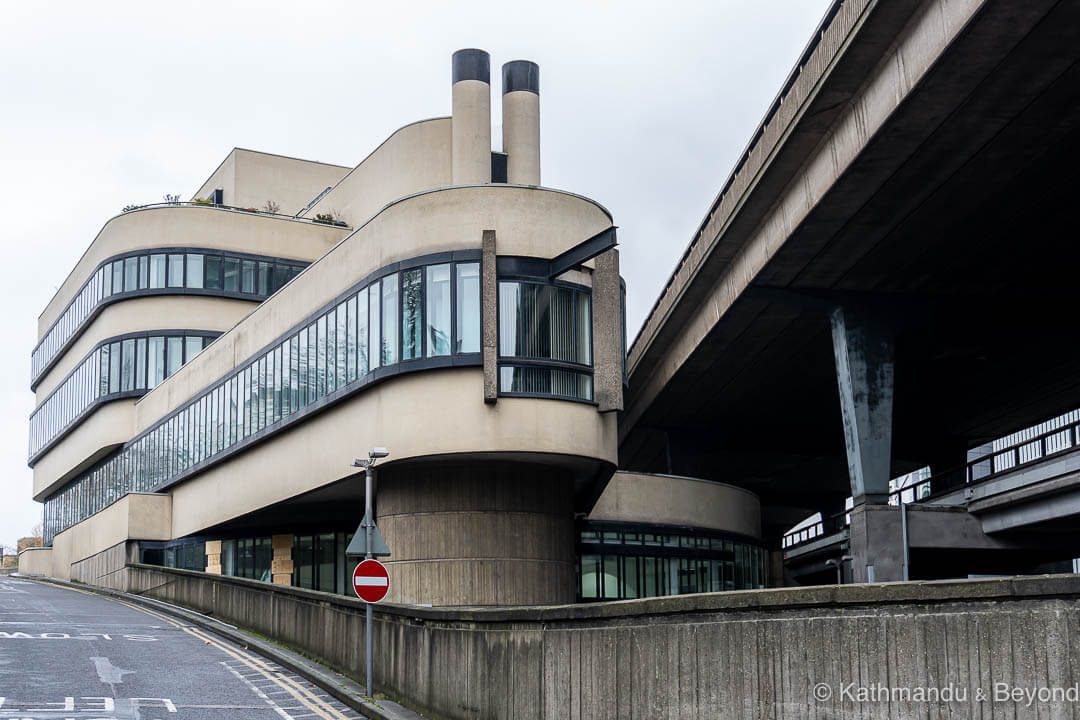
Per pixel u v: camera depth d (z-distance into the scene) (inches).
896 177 1195.3
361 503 1478.8
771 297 1549.0
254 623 1147.3
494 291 1139.3
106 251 2257.6
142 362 2169.0
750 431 2534.5
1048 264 1465.3
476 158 1487.5
